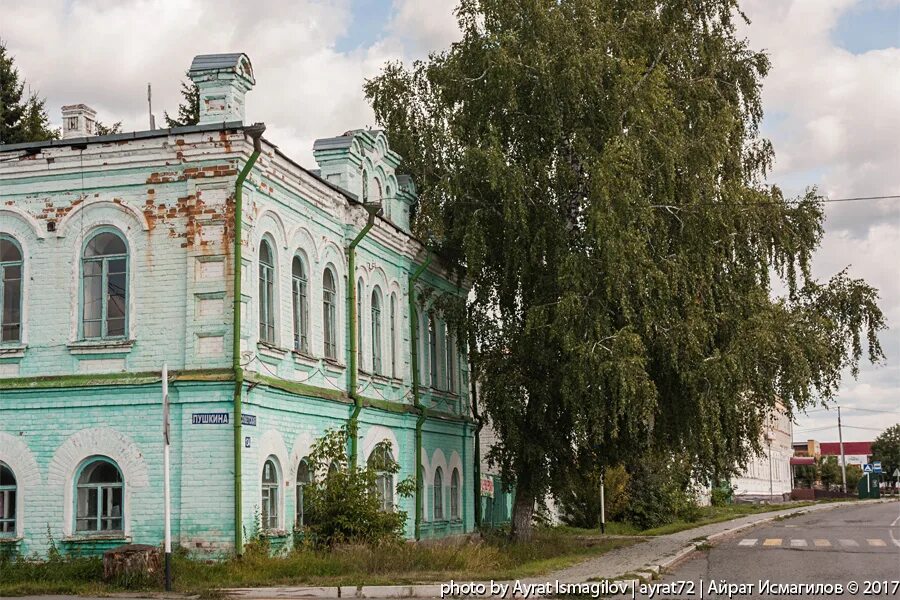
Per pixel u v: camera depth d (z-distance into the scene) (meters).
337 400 24.98
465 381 35.53
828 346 30.34
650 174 27.50
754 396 28.44
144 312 21.23
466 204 29.50
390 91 37.97
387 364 28.77
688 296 27.28
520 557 24.69
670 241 28.36
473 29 31.08
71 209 21.91
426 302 32.09
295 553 21.27
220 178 21.14
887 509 59.69
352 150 27.17
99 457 21.17
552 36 28.55
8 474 21.67
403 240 29.80
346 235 26.44
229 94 22.03
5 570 19.95
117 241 21.75
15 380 21.61
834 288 32.94
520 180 27.53
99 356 21.39
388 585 18.27
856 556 26.05
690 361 27.02
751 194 29.22
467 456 35.06
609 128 27.97
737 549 29.61
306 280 24.22
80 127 23.89
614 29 29.11
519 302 29.78
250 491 20.78
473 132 29.95
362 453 26.38
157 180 21.50
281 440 22.31
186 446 20.61
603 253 26.00
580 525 43.41
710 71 31.17
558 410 29.42
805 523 44.91
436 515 32.12
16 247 22.27
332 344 25.59
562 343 26.70
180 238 21.25
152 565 19.00
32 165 22.09
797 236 30.48
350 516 22.95
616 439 28.97
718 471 28.45
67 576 19.59
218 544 20.25
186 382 20.62
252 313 21.34
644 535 37.94
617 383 25.66
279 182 22.69
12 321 22.14
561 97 28.34
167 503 18.41
